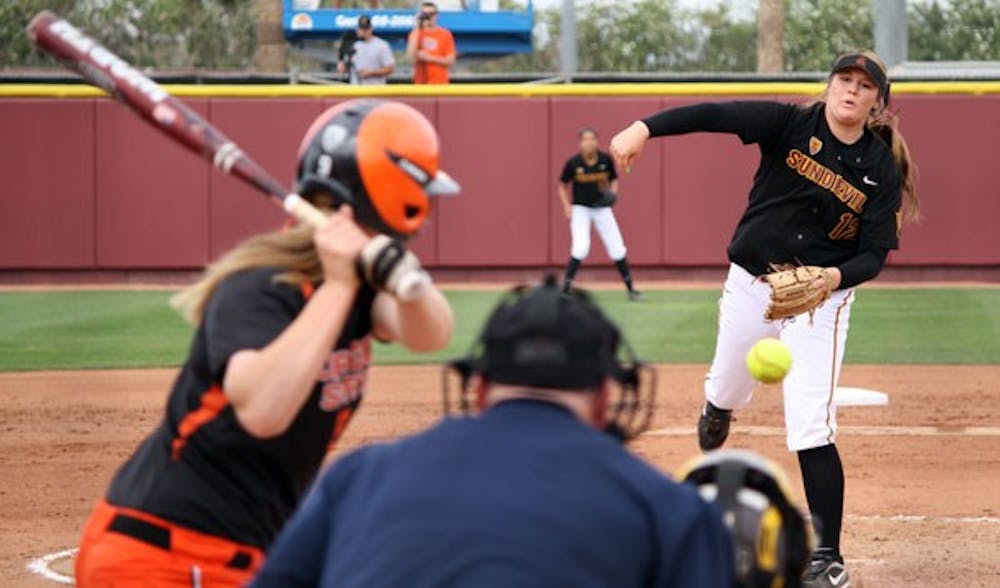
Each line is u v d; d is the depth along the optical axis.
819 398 14.97
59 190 47.84
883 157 14.84
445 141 47.84
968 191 47.56
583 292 6.56
